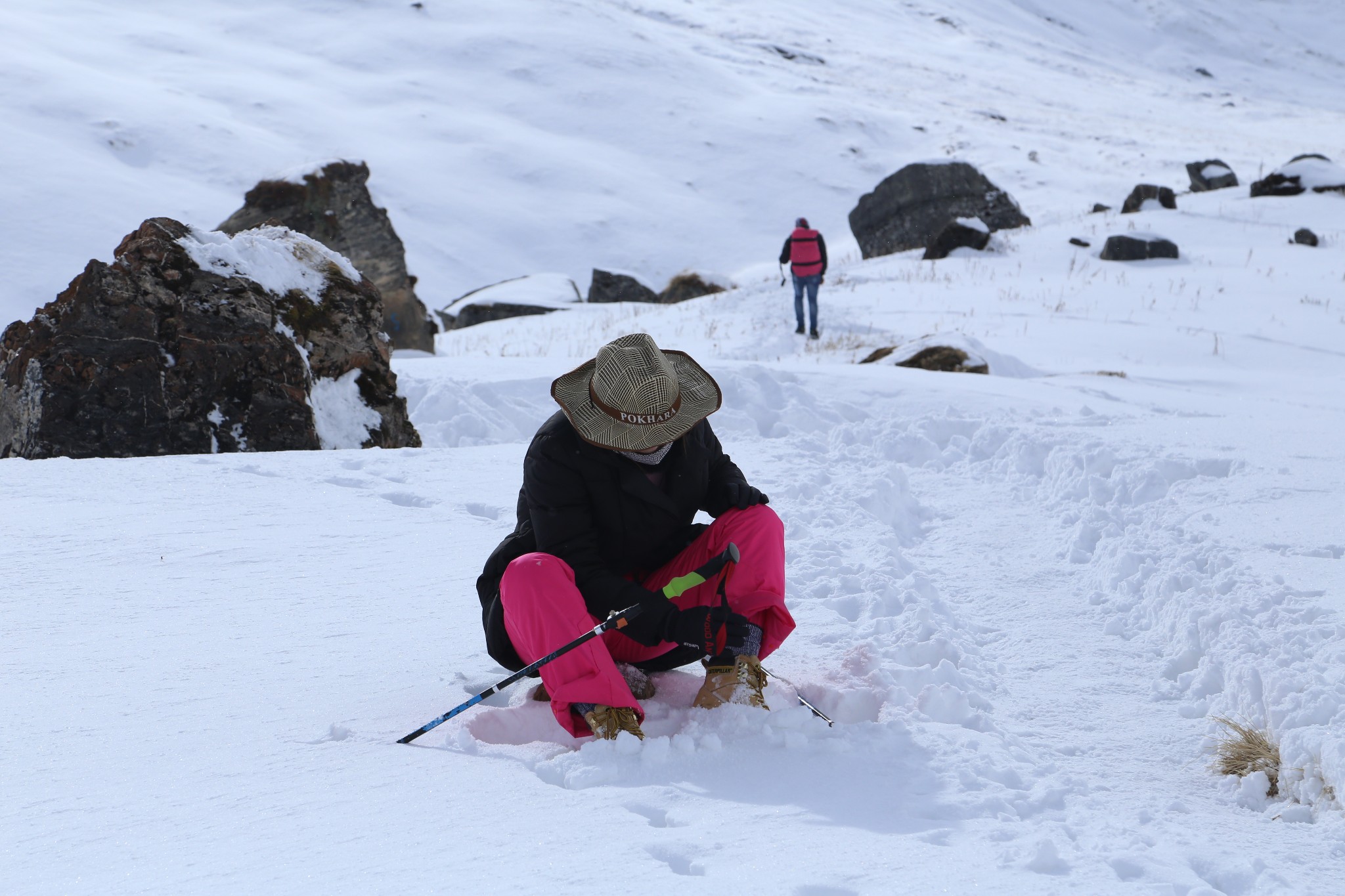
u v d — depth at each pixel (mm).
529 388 10820
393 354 18047
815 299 17984
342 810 2666
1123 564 5059
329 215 18766
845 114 75438
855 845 2473
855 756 3062
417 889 2227
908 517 6586
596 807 2703
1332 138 82750
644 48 85250
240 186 53312
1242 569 4617
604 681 3203
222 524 5875
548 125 72688
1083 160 66188
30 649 4016
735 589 3500
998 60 119688
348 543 5570
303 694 3588
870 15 133375
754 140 70375
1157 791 3035
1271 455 7043
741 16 118312
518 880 2268
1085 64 132375
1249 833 2709
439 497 6617
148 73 69562
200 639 4141
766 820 2652
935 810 2734
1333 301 18781
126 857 2402
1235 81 140125
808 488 6730
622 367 3205
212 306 8961
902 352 13758
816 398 9633
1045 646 4301
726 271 54062
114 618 4387
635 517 3441
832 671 3842
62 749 3094
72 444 8516
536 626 3266
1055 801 2855
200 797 2754
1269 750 3148
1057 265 23250
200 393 8812
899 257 27188
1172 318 18016
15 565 5090
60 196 45500
